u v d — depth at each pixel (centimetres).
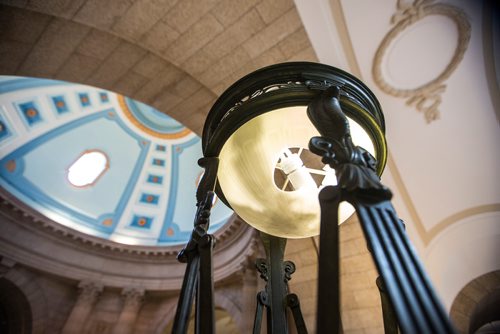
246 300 820
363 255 498
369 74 441
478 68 411
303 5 391
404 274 85
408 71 435
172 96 515
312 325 517
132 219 1406
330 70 184
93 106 1341
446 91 438
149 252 1238
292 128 196
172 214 1447
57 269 1093
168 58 456
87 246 1193
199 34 428
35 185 1199
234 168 208
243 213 230
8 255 993
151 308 1181
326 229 105
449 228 480
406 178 495
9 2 370
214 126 208
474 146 448
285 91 166
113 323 1105
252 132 194
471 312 456
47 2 377
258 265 238
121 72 485
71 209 1273
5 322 1033
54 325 1045
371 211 101
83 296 1102
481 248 455
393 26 407
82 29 428
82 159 1377
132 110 1431
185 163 1505
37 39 418
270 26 411
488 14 373
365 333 457
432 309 77
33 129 1191
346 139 126
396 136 479
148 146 1505
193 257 143
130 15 409
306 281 560
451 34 405
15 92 1080
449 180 473
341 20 407
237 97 198
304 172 231
